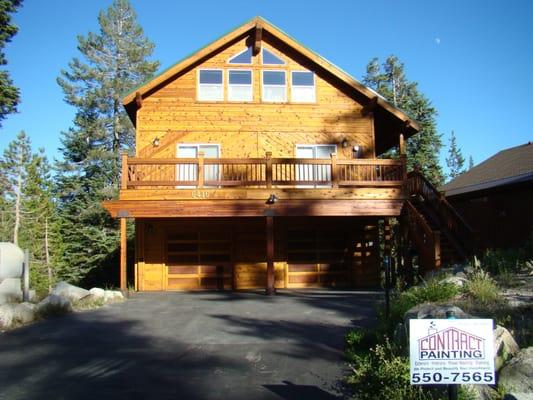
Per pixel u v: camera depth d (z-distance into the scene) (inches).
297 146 683.4
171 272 679.7
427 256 544.4
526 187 714.2
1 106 895.1
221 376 251.9
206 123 675.4
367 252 706.8
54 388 235.1
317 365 268.4
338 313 422.0
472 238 574.6
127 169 570.3
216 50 686.5
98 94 1460.4
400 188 594.9
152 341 326.6
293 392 227.5
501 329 220.5
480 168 978.7
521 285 337.4
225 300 525.7
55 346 314.2
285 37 676.7
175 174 588.4
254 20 673.6
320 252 701.9
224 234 692.1
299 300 516.7
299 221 700.7
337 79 697.6
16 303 425.1
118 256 1277.1
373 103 677.3
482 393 192.9
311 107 690.8
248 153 676.1
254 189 575.5
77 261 1312.7
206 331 355.9
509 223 753.6
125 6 1582.2
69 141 1453.0
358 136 690.2
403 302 328.2
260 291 631.8
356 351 283.6
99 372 259.3
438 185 1323.8
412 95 1571.1
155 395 225.5
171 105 674.8
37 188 1393.9
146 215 564.4
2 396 224.7
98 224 1346.0
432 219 654.5
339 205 582.2
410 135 738.8
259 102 685.3
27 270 462.3
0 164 1406.3
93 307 471.8
